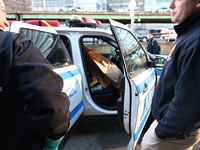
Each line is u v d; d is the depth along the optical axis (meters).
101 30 2.16
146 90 1.67
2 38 0.67
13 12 22.34
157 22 28.92
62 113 0.71
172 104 0.92
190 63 0.83
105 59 2.43
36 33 1.54
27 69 0.63
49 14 23.09
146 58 2.39
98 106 2.11
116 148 2.01
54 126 0.69
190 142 1.11
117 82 2.34
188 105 0.85
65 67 1.78
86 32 2.15
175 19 1.04
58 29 2.11
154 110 1.18
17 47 0.65
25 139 0.70
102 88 2.37
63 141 1.54
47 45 1.64
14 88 0.65
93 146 2.04
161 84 1.16
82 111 2.00
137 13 23.94
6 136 0.68
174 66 0.97
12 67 0.63
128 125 1.52
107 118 2.16
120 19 24.05
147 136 1.20
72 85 1.69
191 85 0.83
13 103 0.66
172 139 1.08
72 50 2.10
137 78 1.61
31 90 0.62
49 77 0.68
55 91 0.68
